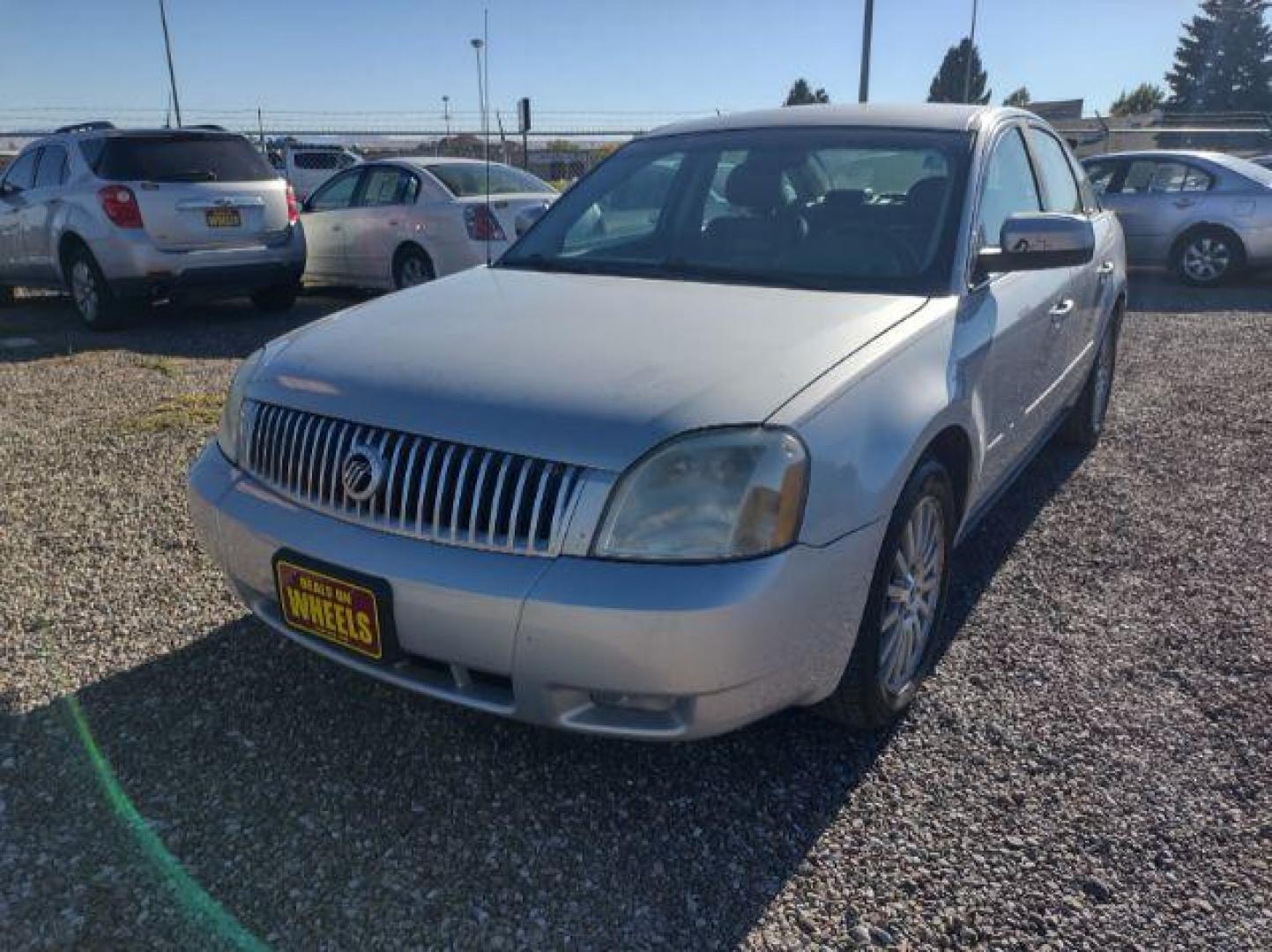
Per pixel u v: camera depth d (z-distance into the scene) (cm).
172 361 732
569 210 392
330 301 1053
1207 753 273
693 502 216
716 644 212
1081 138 2275
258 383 277
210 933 210
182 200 830
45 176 887
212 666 309
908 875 229
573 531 217
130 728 278
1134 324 919
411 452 232
